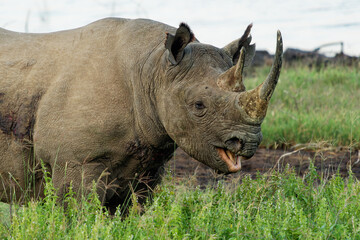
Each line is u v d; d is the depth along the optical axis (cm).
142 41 1978
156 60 1933
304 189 2094
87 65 1941
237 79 1764
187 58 1855
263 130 3778
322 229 1714
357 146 3528
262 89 1666
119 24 2048
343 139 3597
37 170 1942
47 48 2016
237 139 1739
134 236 1666
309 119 3900
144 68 1934
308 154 3450
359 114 3838
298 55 6594
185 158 3444
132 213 1792
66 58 1973
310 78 5338
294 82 5134
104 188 1917
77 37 2028
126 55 1950
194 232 1684
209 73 1831
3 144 1973
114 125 1889
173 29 2027
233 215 1836
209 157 1816
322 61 6328
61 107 1897
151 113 1941
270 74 1644
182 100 1839
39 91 1944
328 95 4591
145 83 1933
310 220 1836
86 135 1877
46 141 1897
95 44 1991
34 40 2055
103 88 1905
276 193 2019
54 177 1916
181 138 1866
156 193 2005
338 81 5303
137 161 1973
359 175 2959
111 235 1606
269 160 3338
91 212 1708
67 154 1884
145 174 2048
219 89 1781
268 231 1628
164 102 1889
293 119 3953
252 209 1927
